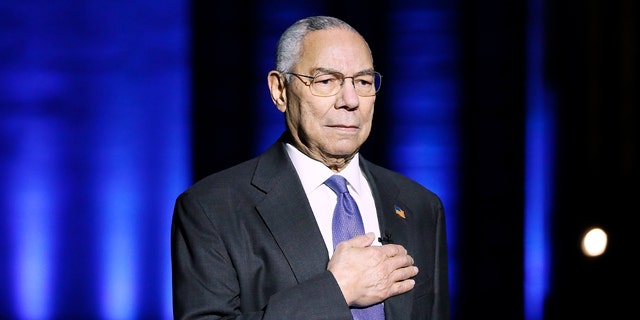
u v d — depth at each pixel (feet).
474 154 66.54
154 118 66.64
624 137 62.13
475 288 66.13
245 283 24.82
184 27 66.59
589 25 63.31
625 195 51.31
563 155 64.13
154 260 66.49
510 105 66.23
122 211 66.59
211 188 25.81
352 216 25.86
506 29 66.13
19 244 66.54
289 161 26.37
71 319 66.18
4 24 66.28
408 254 26.66
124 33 66.49
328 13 66.28
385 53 66.44
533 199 66.18
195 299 24.61
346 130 25.00
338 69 24.76
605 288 46.70
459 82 66.59
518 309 65.72
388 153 66.49
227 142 66.64
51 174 66.64
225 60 66.64
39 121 66.59
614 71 62.54
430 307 26.99
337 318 23.52
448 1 66.23
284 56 25.68
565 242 63.87
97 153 66.59
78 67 66.59
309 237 25.20
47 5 66.33
